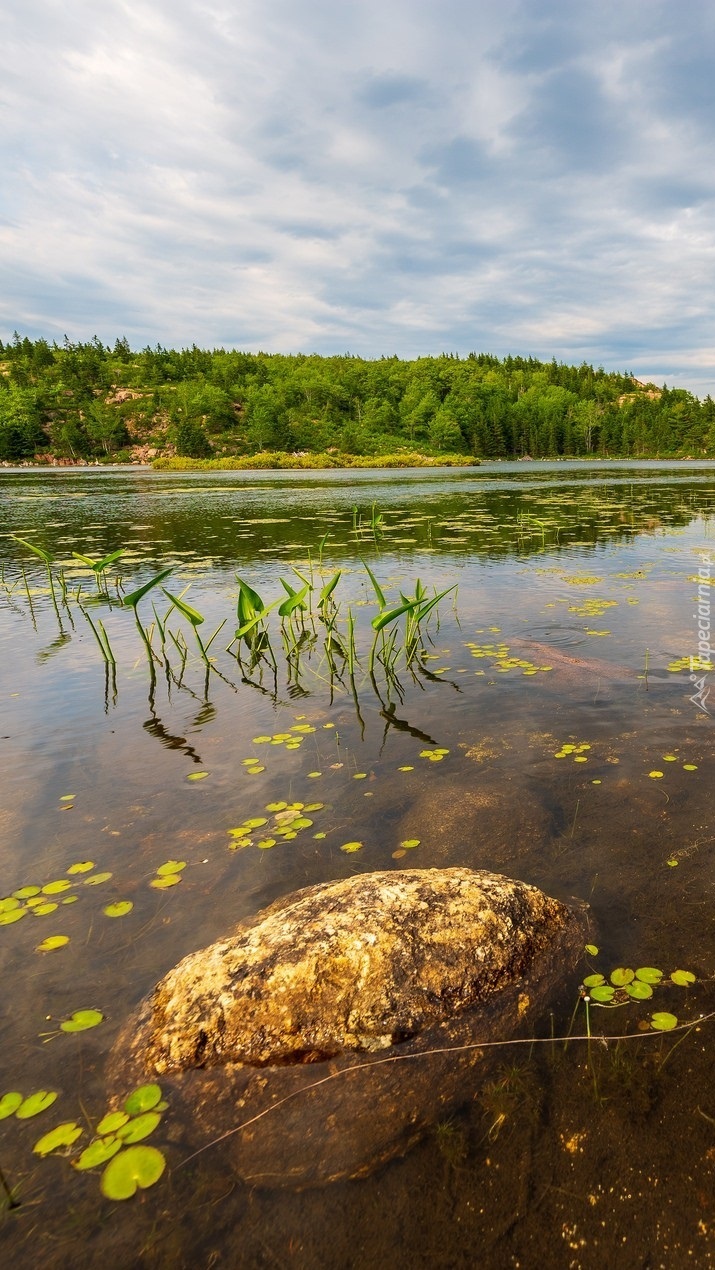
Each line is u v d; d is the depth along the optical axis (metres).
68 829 2.84
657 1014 1.83
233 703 4.38
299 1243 1.32
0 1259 1.29
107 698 4.51
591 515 15.75
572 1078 1.66
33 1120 1.57
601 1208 1.37
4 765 3.47
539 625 5.94
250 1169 1.46
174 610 7.02
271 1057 1.72
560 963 2.02
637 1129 1.52
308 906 2.10
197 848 2.68
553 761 3.32
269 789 3.17
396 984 1.86
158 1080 1.68
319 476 41.72
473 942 1.97
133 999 1.92
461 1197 1.40
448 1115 1.58
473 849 2.61
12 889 2.44
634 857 2.52
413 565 9.20
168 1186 1.42
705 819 2.75
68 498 22.84
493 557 9.84
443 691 4.42
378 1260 1.29
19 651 5.70
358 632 6.10
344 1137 1.53
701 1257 1.28
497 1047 1.75
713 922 2.17
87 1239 1.33
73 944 2.14
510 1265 1.27
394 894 2.11
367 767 3.36
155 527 14.09
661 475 36.72
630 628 5.74
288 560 9.80
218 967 1.90
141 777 3.32
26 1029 1.82
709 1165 1.44
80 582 8.64
